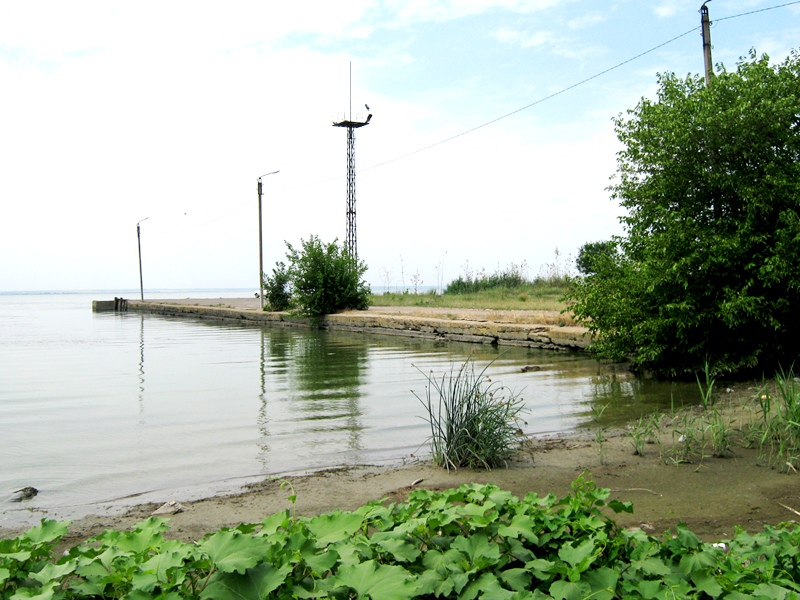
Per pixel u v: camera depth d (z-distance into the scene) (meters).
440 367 12.93
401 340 19.84
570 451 6.25
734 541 3.24
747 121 9.69
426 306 28.81
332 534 2.76
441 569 2.64
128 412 8.79
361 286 27.91
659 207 10.59
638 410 8.24
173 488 5.38
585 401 8.95
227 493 5.18
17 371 13.39
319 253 26.84
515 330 16.98
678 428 7.01
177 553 2.44
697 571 2.71
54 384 11.52
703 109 9.88
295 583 2.53
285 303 31.97
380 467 5.89
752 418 7.18
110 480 5.66
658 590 2.56
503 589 2.47
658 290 10.36
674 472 5.43
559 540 2.93
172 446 6.86
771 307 9.79
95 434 7.47
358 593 2.33
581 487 3.33
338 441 6.98
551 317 18.16
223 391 10.48
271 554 2.48
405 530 2.80
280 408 8.91
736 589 2.61
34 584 2.53
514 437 6.81
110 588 2.44
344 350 16.89
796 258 9.35
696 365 10.54
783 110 9.55
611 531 3.20
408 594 2.26
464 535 3.02
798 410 6.20
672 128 10.16
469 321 19.09
